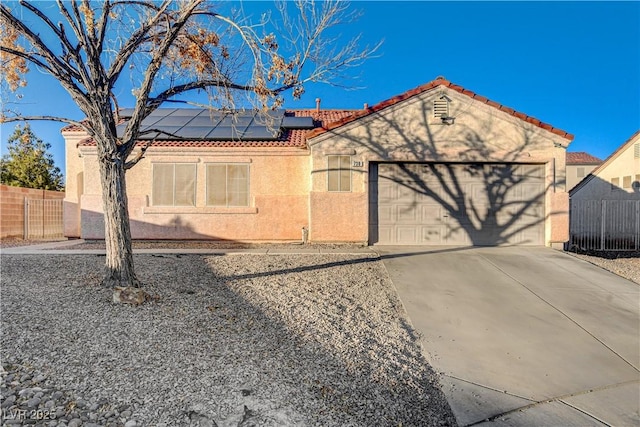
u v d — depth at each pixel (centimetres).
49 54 649
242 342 491
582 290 791
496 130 1205
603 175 1903
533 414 389
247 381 398
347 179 1233
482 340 563
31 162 2595
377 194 1249
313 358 465
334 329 562
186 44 830
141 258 1006
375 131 1226
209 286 737
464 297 740
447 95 1208
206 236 1310
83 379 381
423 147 1212
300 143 1317
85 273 799
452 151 1208
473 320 634
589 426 373
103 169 685
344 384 413
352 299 706
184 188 1316
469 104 1208
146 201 1308
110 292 648
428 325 611
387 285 803
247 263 960
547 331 598
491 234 1236
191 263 947
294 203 1309
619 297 755
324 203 1230
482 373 470
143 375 395
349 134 1228
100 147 672
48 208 1689
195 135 1353
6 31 733
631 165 1708
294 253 1089
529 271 919
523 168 1234
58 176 2841
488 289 788
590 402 416
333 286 777
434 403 399
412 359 494
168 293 674
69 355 426
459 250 1156
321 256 1059
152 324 527
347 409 369
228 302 646
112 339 472
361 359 476
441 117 1203
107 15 699
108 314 553
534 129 1202
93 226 1312
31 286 684
